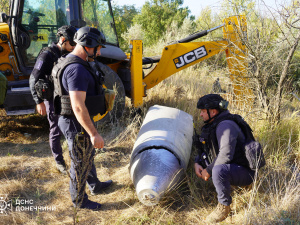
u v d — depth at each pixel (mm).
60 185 3391
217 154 2705
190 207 2928
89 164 2732
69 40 3139
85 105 2539
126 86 5422
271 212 2582
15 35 4645
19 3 4547
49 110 3326
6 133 4859
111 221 2746
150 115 3953
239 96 4750
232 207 2873
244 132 2652
